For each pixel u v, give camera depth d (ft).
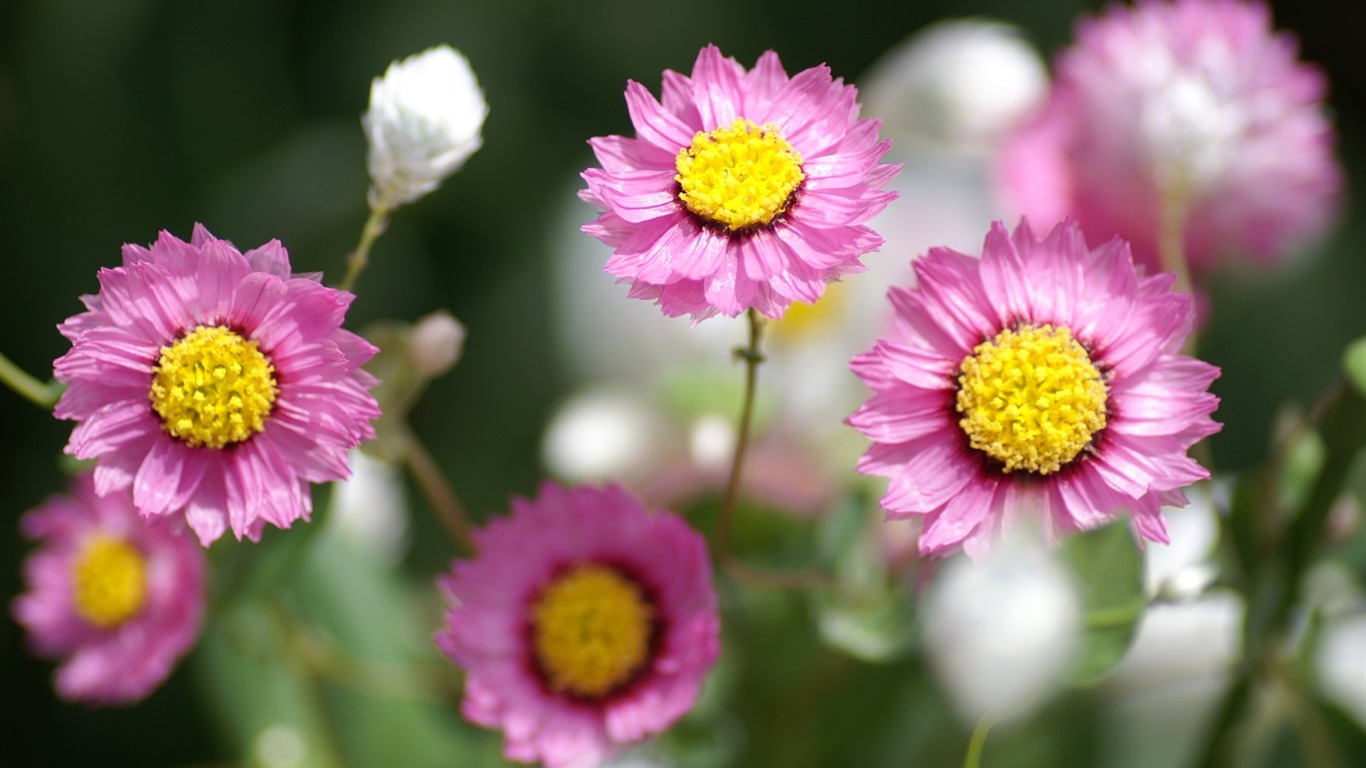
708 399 1.38
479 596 1.22
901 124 1.45
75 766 1.82
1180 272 1.33
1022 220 1.16
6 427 2.01
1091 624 1.25
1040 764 1.38
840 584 1.28
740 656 1.35
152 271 1.15
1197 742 1.39
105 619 1.31
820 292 1.13
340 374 1.15
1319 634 1.31
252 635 1.35
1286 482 1.30
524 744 1.21
